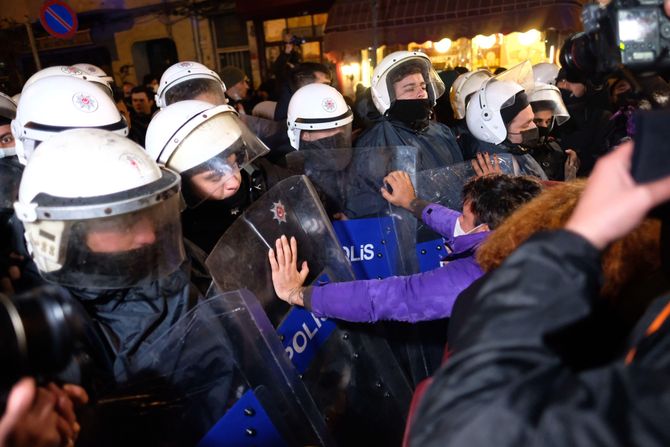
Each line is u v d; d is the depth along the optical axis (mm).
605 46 773
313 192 1497
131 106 4938
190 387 972
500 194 1293
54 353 595
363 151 1975
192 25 10039
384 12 7113
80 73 2461
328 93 2096
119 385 942
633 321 641
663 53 700
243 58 10117
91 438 854
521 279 551
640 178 500
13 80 8242
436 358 1742
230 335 1009
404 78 2340
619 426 444
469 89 3229
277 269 1341
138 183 1012
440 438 522
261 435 1019
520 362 521
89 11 10203
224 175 1532
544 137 2613
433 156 2387
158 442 942
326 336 1363
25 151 1544
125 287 1048
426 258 2031
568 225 564
